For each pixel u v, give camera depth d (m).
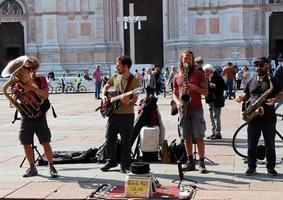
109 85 14.40
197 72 14.05
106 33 61.41
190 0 60.22
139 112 15.99
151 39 62.25
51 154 14.20
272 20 61.84
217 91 19.55
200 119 14.05
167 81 52.09
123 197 11.86
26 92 13.73
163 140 15.84
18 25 64.50
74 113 31.30
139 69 51.59
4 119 28.73
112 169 14.83
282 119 26.03
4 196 12.23
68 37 61.81
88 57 61.75
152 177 12.01
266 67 13.55
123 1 62.06
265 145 13.89
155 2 62.09
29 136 14.05
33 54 61.69
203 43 60.19
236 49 58.50
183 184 12.88
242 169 14.56
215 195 11.91
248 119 13.55
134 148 17.27
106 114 14.15
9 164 15.88
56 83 55.72
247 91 13.84
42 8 61.06
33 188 12.88
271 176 13.66
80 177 13.95
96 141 19.92
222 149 17.62
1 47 65.00
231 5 58.69
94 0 61.28
